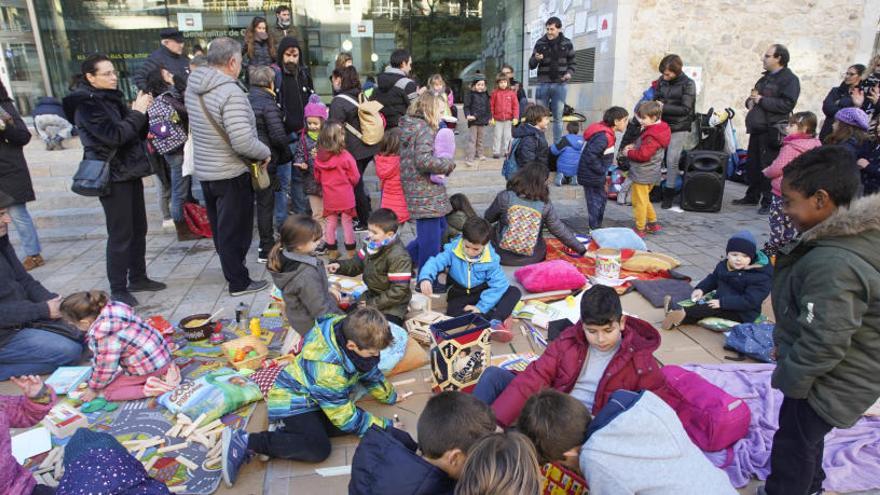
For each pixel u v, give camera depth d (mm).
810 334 1793
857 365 1809
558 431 1832
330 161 5141
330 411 2537
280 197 6219
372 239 3586
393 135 5035
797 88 6672
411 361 3312
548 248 5574
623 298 4355
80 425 2799
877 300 1713
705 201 7094
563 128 8969
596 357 2441
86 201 7223
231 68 4090
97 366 2994
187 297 4598
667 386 2518
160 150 5832
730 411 2535
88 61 3967
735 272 3697
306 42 10789
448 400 1836
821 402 1885
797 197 1919
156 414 2932
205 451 2629
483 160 8336
